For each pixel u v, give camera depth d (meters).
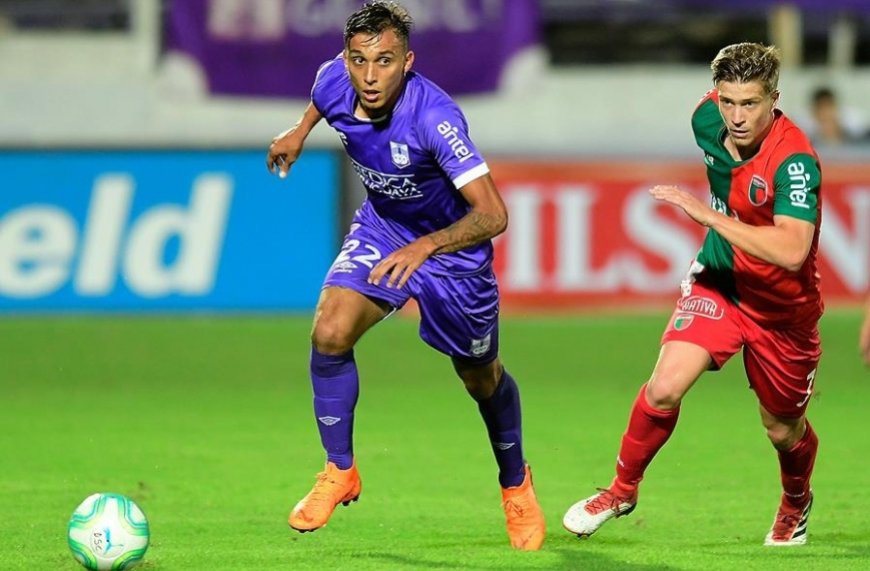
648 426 19.75
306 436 32.06
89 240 51.81
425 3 57.81
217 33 57.56
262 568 18.89
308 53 58.00
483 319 20.25
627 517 23.72
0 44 68.12
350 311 19.48
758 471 28.17
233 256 52.31
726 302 20.30
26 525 22.52
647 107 68.44
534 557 19.72
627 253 52.84
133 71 68.25
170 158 51.81
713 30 73.88
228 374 41.84
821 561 19.33
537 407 36.31
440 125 18.92
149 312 52.16
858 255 52.91
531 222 52.31
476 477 27.52
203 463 28.69
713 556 19.73
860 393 39.19
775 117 19.50
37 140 51.22
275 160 21.53
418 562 19.30
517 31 58.31
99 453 29.72
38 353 45.16
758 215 19.61
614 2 71.25
